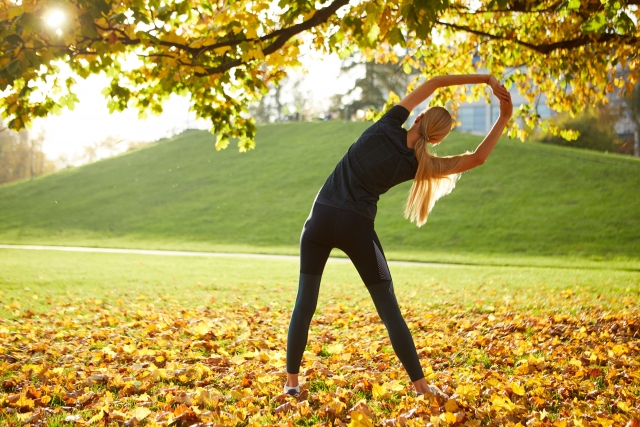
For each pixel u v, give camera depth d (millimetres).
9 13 4227
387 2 4598
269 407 3436
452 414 3074
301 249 3488
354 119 62969
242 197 39688
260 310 8344
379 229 30672
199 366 4297
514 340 5441
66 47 4816
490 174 37375
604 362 4539
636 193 31609
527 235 27156
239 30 5207
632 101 44906
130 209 40250
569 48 6789
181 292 11156
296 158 46375
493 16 7562
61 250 25844
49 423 3180
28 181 52250
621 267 18906
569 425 3133
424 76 8469
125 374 4254
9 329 6238
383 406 3465
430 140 3494
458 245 26750
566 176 35625
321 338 5758
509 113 3480
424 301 9375
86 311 8039
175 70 5316
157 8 5020
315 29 5895
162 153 53188
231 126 6805
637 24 7086
